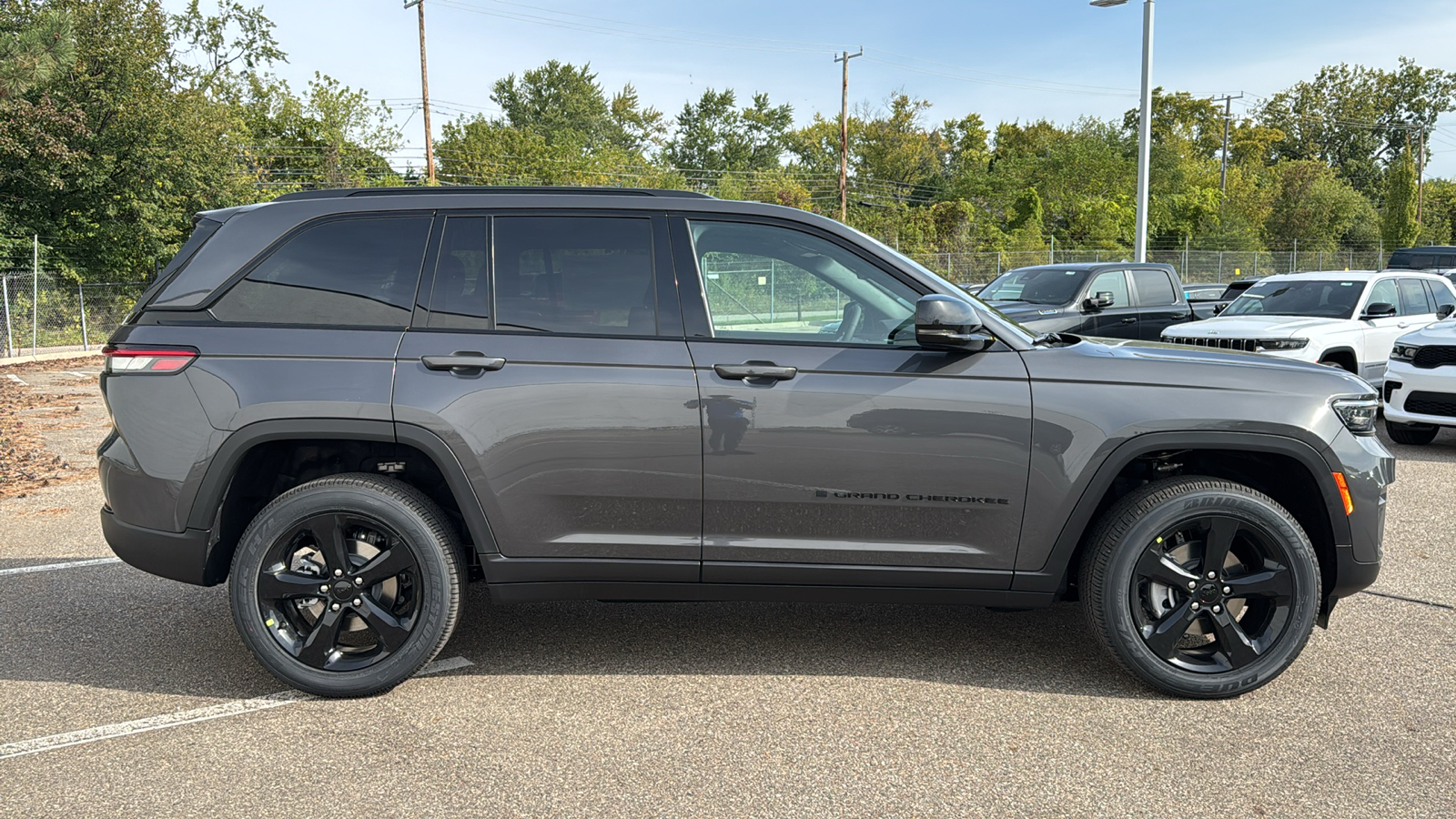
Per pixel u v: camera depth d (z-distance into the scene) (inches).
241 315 134.6
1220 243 1786.4
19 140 920.3
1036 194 1851.6
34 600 180.7
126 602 179.6
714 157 3171.8
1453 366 335.3
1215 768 115.6
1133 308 488.4
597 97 3420.3
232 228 137.2
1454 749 120.5
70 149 941.8
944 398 131.7
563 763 117.3
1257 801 108.0
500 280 135.6
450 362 131.0
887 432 131.9
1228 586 134.4
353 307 134.9
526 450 132.5
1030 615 171.9
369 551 136.6
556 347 133.2
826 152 2753.4
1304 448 132.5
